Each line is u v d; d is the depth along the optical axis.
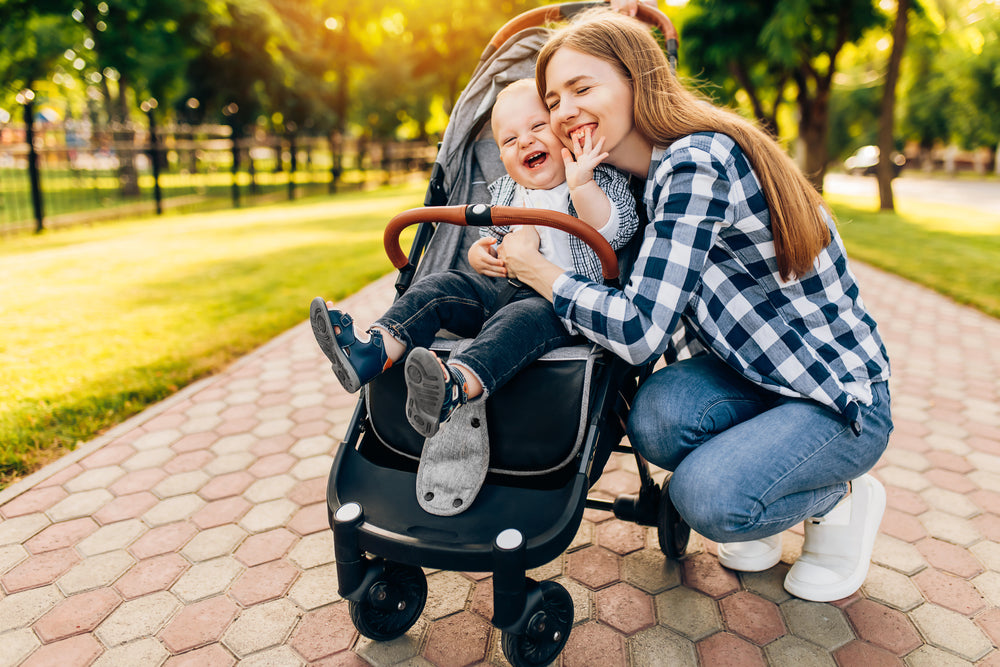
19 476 2.93
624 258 1.98
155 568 2.34
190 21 16.05
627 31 1.73
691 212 1.59
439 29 28.88
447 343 1.82
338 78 26.70
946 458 3.11
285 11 23.75
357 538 1.64
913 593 2.17
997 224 12.12
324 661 1.93
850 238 10.16
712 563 2.33
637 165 1.83
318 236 9.57
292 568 2.35
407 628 1.97
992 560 2.35
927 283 6.85
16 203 13.93
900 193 22.77
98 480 2.91
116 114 18.50
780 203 1.66
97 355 4.26
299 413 3.61
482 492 1.70
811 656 1.91
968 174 38.31
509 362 1.62
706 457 1.73
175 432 3.38
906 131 39.84
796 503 1.82
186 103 21.98
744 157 1.66
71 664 1.92
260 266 7.15
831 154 42.25
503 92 2.05
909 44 15.36
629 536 2.50
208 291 6.00
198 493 2.83
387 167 24.08
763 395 1.94
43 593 2.21
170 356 4.27
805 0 12.47
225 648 1.98
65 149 11.08
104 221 11.67
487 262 1.92
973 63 27.67
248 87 21.25
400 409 1.79
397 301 1.84
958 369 4.34
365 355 1.65
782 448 1.71
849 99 38.03
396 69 31.72
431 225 2.37
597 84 1.70
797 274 1.71
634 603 2.14
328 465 3.07
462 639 2.00
